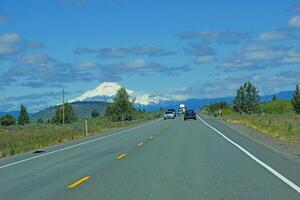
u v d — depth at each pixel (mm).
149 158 24344
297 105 117125
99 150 30891
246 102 130750
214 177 17109
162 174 18156
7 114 122125
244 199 12844
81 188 15258
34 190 15219
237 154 25672
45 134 52812
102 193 14219
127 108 101188
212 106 176000
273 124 54031
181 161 22531
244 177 16953
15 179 18125
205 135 43844
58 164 23109
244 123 70562
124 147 32500
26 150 35875
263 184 15297
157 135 45531
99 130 64125
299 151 27172
